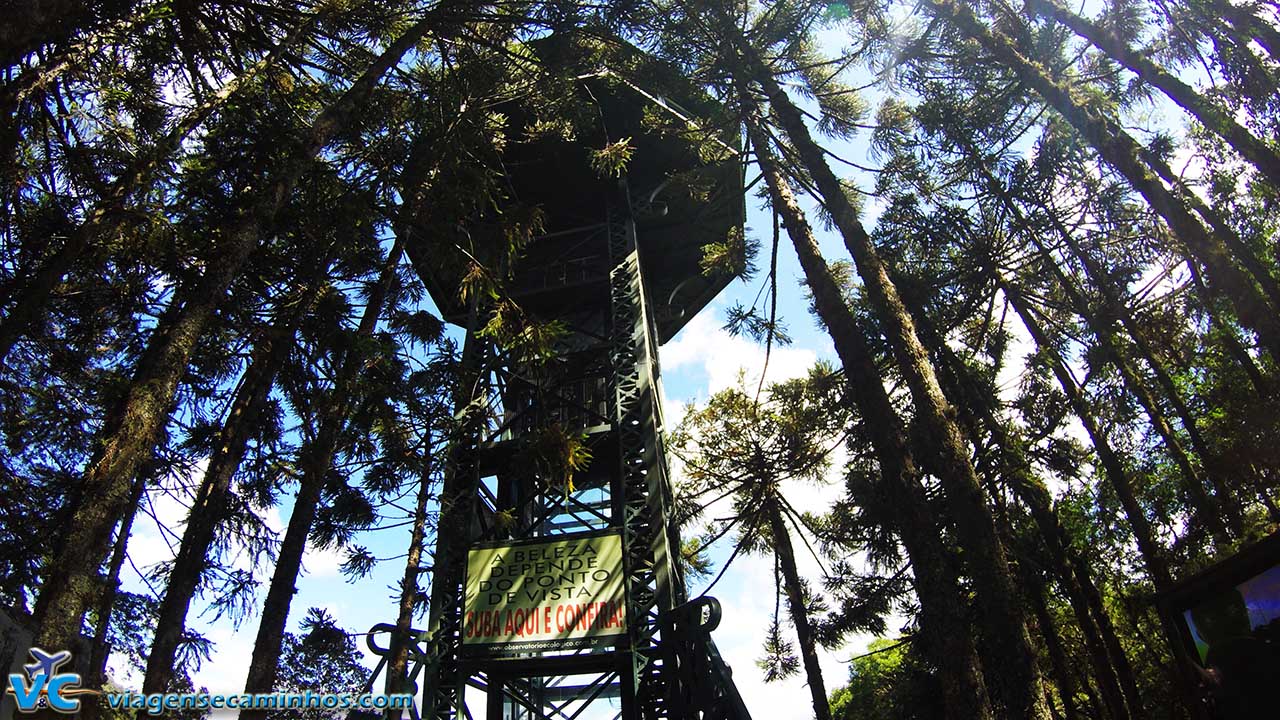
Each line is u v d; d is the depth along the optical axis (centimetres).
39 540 959
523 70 1502
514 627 1570
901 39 1323
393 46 1195
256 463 1127
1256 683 691
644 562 1639
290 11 1154
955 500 805
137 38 1066
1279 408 1281
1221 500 1321
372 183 1284
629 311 2070
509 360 1952
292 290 1202
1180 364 1579
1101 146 1064
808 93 1449
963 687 714
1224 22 1104
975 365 1647
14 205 994
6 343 822
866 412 912
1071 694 1475
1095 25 1127
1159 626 1902
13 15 654
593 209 2462
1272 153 908
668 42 1407
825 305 1016
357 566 1220
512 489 1877
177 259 1077
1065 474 1549
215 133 1098
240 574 1046
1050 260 1470
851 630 1725
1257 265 966
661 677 1498
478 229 1441
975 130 1405
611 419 1928
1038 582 1430
